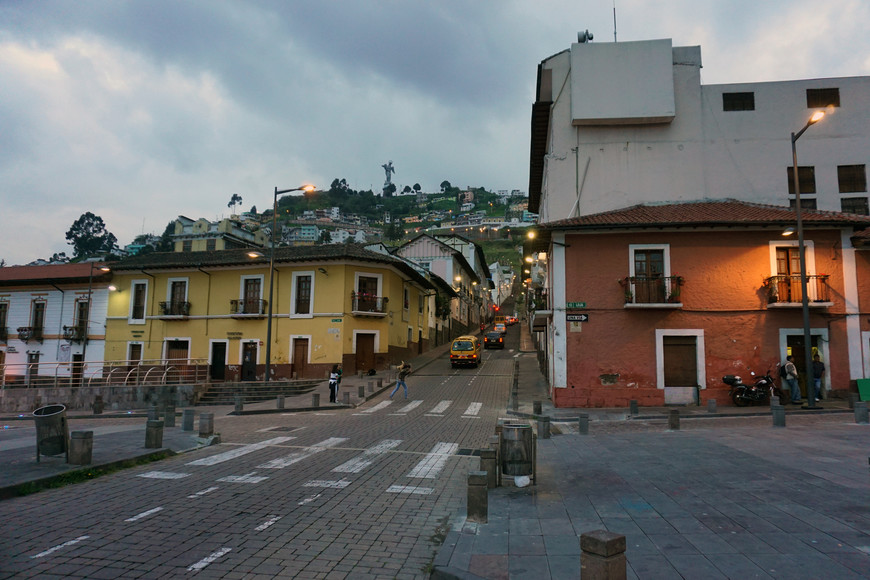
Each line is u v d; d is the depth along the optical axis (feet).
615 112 76.95
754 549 16.52
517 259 476.95
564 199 78.18
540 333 108.88
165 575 15.92
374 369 99.81
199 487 26.78
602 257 65.46
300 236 488.85
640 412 57.72
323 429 48.55
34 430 50.75
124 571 16.16
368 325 101.76
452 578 15.44
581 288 65.26
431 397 74.79
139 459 32.68
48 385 98.17
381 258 101.45
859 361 61.36
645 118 76.79
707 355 62.59
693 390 62.39
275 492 25.91
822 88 78.18
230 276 104.83
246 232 264.52
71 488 26.37
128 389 81.56
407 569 16.66
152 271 109.60
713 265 63.93
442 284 150.41
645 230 64.85
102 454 32.96
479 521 20.48
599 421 52.65
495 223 618.85
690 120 78.38
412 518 21.86
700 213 67.31
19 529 20.01
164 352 106.73
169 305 106.83
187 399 79.71
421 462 33.55
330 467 31.94
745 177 76.95
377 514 22.41
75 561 16.90
